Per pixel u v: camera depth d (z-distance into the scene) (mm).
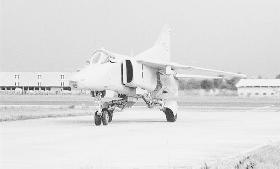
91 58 69125
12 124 65562
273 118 81000
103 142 41844
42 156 32656
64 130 55281
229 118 81375
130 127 60469
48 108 117625
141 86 71625
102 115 64625
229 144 40812
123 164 29328
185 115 92000
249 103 171625
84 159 31219
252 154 33500
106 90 66750
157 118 82312
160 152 35156
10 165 28578
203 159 31734
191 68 76688
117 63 69000
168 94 76875
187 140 43875
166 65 72812
